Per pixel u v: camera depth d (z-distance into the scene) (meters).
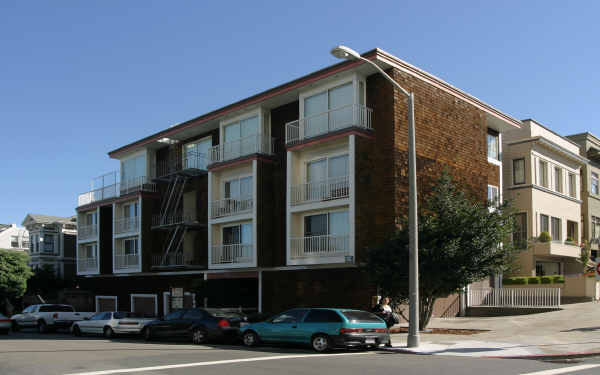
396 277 19.30
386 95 23.80
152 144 36.50
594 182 39.12
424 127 24.78
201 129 32.78
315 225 25.27
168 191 35.72
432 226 19.53
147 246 35.78
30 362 13.66
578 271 35.19
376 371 11.42
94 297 40.28
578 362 13.02
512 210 20.56
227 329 19.42
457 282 19.09
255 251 26.67
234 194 29.61
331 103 25.05
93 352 16.12
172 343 20.09
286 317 16.83
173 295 33.19
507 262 19.61
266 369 11.77
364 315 16.14
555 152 34.81
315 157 25.58
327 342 15.50
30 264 54.56
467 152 27.11
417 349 15.39
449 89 26.50
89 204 41.03
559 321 21.11
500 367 12.02
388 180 23.19
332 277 24.31
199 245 32.66
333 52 15.84
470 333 19.38
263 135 28.16
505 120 29.97
